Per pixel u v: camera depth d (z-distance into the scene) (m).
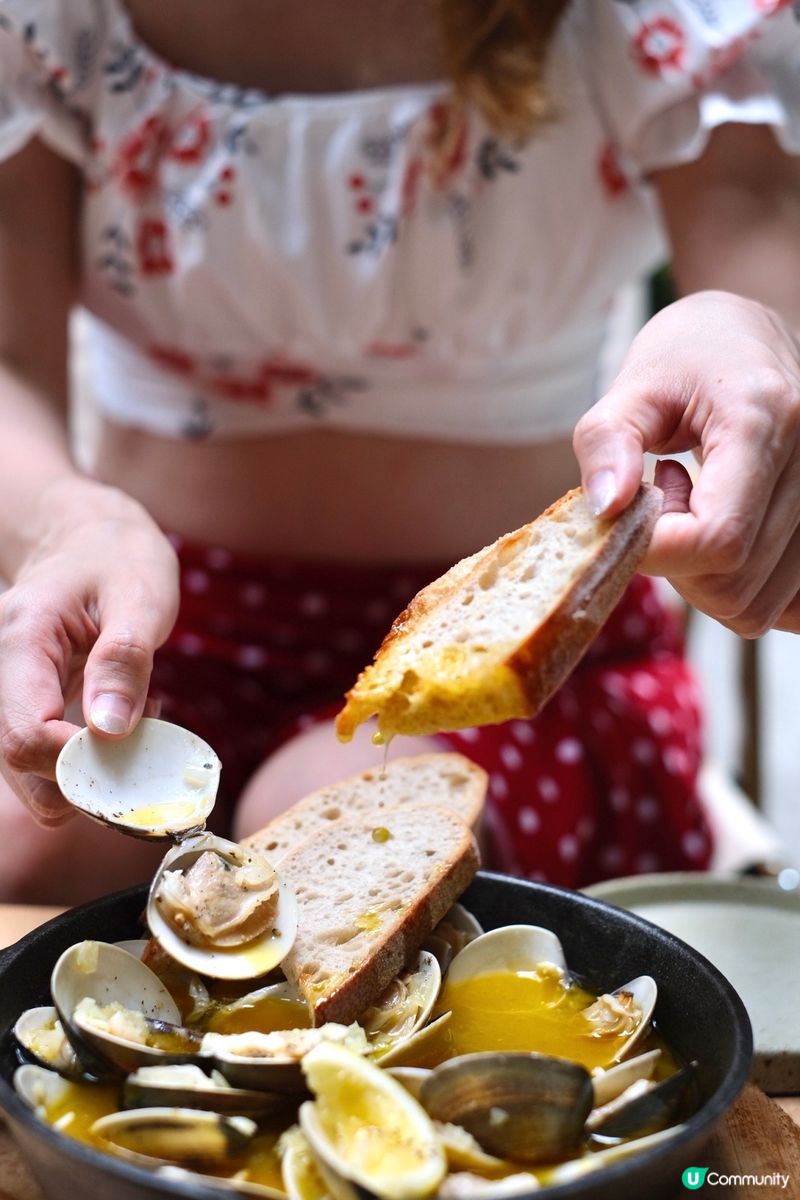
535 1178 0.51
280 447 0.93
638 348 0.63
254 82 0.88
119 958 0.58
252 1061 0.53
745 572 0.58
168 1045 0.56
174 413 0.94
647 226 0.93
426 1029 0.57
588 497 0.56
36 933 0.59
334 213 0.86
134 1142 0.52
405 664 0.56
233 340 0.91
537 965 0.61
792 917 0.75
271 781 0.79
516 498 0.95
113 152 0.88
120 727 0.60
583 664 0.95
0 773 0.64
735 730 1.85
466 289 0.88
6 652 0.63
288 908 0.60
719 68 0.84
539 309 0.90
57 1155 0.50
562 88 0.86
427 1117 0.52
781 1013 0.67
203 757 0.62
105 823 0.59
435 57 0.86
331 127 0.85
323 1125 0.51
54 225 0.92
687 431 0.60
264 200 0.86
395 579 0.93
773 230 0.85
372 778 0.69
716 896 0.77
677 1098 0.54
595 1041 0.58
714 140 0.87
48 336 0.91
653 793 0.93
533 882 0.64
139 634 0.62
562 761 0.90
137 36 0.88
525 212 0.87
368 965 0.58
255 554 0.95
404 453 0.93
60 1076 0.55
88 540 0.69
